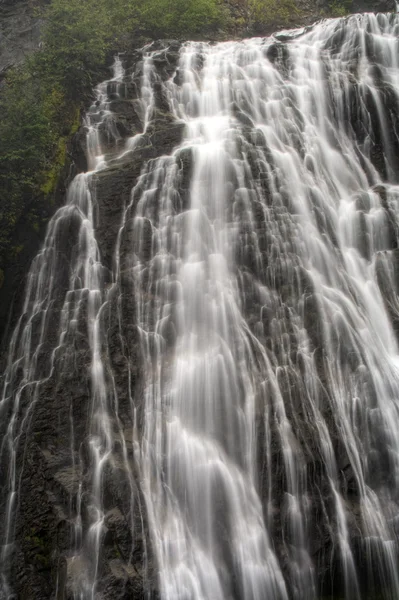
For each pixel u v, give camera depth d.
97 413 11.45
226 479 10.62
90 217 14.47
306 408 11.38
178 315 12.74
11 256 14.84
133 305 12.73
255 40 22.19
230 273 13.24
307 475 10.58
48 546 10.21
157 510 10.22
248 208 14.07
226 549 10.00
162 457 10.92
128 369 11.88
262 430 10.98
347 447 11.09
